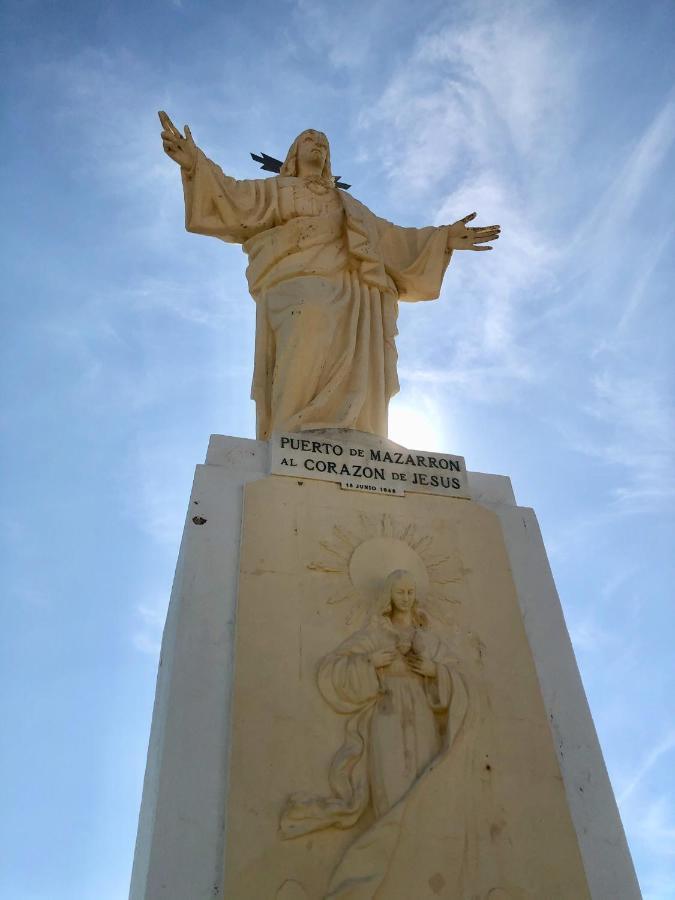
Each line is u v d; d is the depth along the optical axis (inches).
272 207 291.3
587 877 160.7
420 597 198.2
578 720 185.3
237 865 148.2
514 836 162.1
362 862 150.7
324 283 274.8
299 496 210.8
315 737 167.5
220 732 165.5
